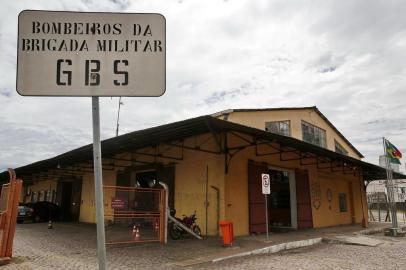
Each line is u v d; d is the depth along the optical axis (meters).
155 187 17.12
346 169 24.70
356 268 8.57
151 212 12.19
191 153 15.46
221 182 13.97
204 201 14.48
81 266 8.09
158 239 12.19
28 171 26.22
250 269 8.18
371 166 23.03
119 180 20.11
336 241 13.98
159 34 2.37
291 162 18.30
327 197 21.47
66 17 2.32
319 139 26.42
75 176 25.28
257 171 15.64
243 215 14.51
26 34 2.27
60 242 12.17
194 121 11.36
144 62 2.32
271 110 23.86
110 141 14.79
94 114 2.27
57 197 27.61
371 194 39.94
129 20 2.36
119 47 2.32
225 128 12.07
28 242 12.15
